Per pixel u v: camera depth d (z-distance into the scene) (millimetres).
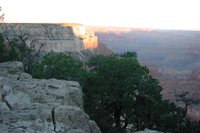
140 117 21891
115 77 21875
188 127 18516
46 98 7996
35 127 4988
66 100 8602
